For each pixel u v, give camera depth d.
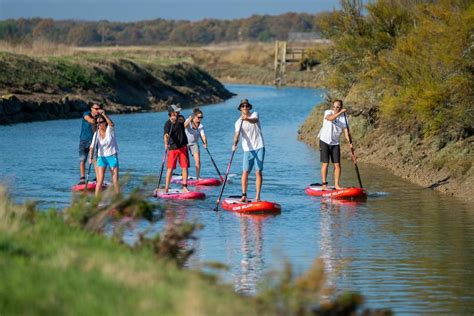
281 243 28.89
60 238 19.16
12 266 15.84
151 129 72.06
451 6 45.69
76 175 44.12
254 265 25.50
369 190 40.34
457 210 34.97
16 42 117.12
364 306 21.36
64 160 50.53
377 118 55.22
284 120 83.25
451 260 26.59
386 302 22.08
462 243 28.94
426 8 49.69
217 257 26.50
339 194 38.00
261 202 34.59
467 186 38.75
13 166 47.53
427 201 37.12
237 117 87.31
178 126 38.19
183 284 16.23
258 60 199.38
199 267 23.66
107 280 15.31
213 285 17.50
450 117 43.28
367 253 27.55
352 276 24.64
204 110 98.88
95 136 34.31
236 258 26.42
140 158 52.22
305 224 32.34
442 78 43.28
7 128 70.94
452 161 42.25
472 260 26.58
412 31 51.41
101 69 98.19
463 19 41.84
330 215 34.19
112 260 17.17
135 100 98.88
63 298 14.09
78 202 23.05
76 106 84.81
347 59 62.72
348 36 62.00
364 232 30.84
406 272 25.12
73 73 92.69
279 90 145.62
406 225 32.03
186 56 198.38
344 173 46.03
